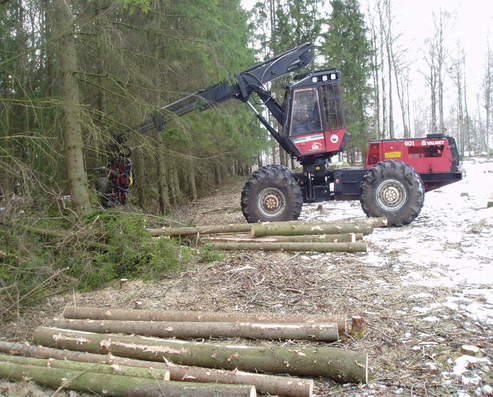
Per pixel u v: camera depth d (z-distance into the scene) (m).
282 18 19.77
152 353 3.20
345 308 4.07
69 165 6.53
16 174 5.29
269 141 15.12
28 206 5.48
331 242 6.15
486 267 4.90
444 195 11.09
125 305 4.62
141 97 7.48
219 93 8.27
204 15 7.83
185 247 6.07
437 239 6.34
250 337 3.54
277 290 4.67
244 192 8.00
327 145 8.33
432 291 4.33
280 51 19.45
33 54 6.23
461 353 3.09
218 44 7.91
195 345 3.17
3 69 5.99
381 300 4.21
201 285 5.03
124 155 8.18
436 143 8.70
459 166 8.71
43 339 3.54
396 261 5.41
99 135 6.34
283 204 7.93
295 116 8.37
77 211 6.46
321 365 2.88
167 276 5.46
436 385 2.73
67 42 6.27
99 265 5.55
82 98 7.61
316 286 4.71
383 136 24.86
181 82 10.14
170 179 14.18
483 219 7.24
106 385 2.74
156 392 2.64
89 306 4.67
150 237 6.03
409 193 7.48
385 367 3.00
